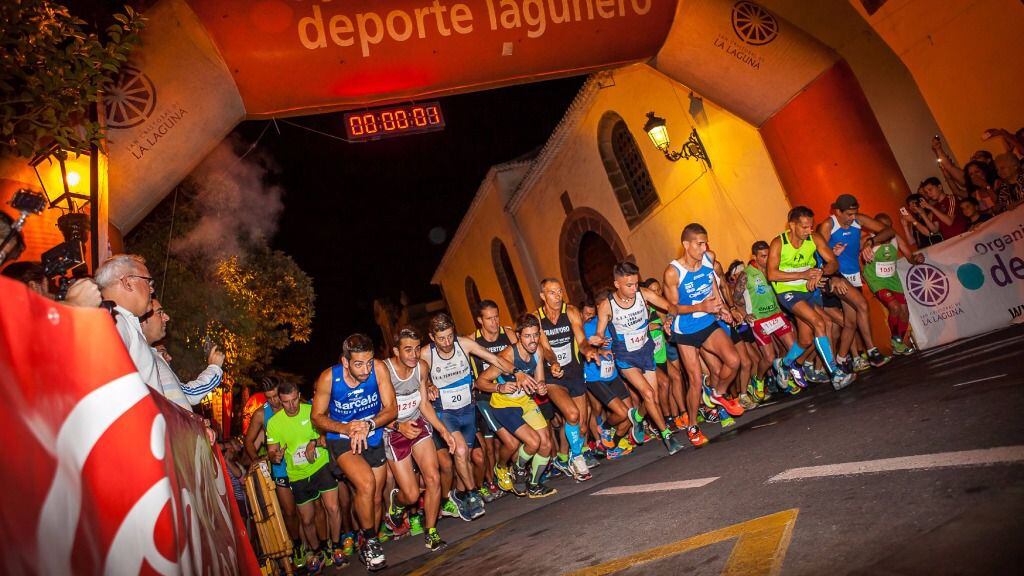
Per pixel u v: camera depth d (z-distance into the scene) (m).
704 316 6.41
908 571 1.79
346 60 7.81
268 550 6.59
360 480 5.55
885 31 8.46
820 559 2.08
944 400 3.88
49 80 4.58
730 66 9.09
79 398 1.55
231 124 7.94
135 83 7.00
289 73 7.71
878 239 7.80
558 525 4.32
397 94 8.31
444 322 6.45
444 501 7.48
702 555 2.51
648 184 14.03
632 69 12.81
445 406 6.59
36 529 1.25
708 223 12.21
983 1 7.50
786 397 8.07
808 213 6.76
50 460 1.36
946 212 8.04
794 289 6.99
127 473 1.67
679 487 4.09
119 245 7.11
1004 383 3.75
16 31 4.44
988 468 2.40
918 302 7.75
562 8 8.30
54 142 5.05
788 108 9.38
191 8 7.21
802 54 8.91
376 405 5.80
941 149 8.19
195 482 2.48
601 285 17.33
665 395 8.74
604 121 14.65
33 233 5.65
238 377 14.48
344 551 7.20
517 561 3.63
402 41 7.89
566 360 7.16
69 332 1.56
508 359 6.59
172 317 12.20
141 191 7.21
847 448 3.51
